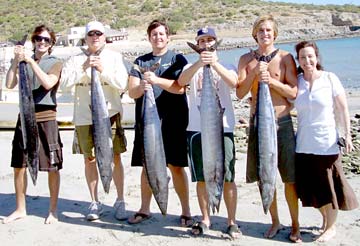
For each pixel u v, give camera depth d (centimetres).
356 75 3034
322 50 5997
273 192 501
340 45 7188
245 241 542
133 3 12412
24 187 630
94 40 567
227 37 9831
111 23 11100
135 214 619
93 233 580
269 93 495
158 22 573
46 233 582
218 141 507
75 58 596
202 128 508
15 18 12100
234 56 5975
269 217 627
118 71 582
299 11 11944
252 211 650
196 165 546
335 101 510
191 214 639
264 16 522
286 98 525
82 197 729
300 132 518
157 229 589
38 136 572
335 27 10794
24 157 609
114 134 609
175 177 593
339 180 516
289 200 534
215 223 602
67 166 926
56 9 12475
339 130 514
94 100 548
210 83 505
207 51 503
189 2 12131
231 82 518
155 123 530
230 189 550
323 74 515
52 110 600
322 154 506
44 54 600
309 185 515
